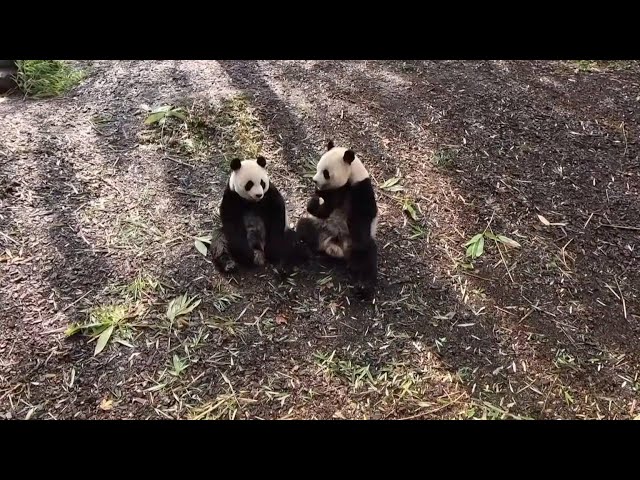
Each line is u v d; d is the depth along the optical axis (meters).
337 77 6.48
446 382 3.71
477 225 4.87
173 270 4.36
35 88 6.29
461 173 5.34
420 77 6.56
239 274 4.38
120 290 4.20
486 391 3.67
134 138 5.54
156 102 5.95
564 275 4.48
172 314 4.03
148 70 6.52
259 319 4.05
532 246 4.70
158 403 3.54
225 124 5.67
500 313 4.18
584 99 6.34
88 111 5.92
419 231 4.78
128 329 3.95
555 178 5.35
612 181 5.35
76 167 5.20
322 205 4.42
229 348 3.86
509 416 3.53
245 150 5.44
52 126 5.65
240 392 3.61
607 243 4.77
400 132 5.74
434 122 5.88
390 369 3.77
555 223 4.91
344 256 4.46
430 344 3.94
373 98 6.16
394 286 4.34
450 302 4.24
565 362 3.86
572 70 6.83
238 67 6.59
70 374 3.68
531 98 6.30
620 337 4.05
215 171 5.24
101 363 3.74
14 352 3.78
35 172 5.10
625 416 3.56
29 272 4.28
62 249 4.47
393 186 5.14
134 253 4.48
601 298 4.33
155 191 5.03
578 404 3.62
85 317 4.01
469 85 6.45
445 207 5.01
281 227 4.33
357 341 3.94
